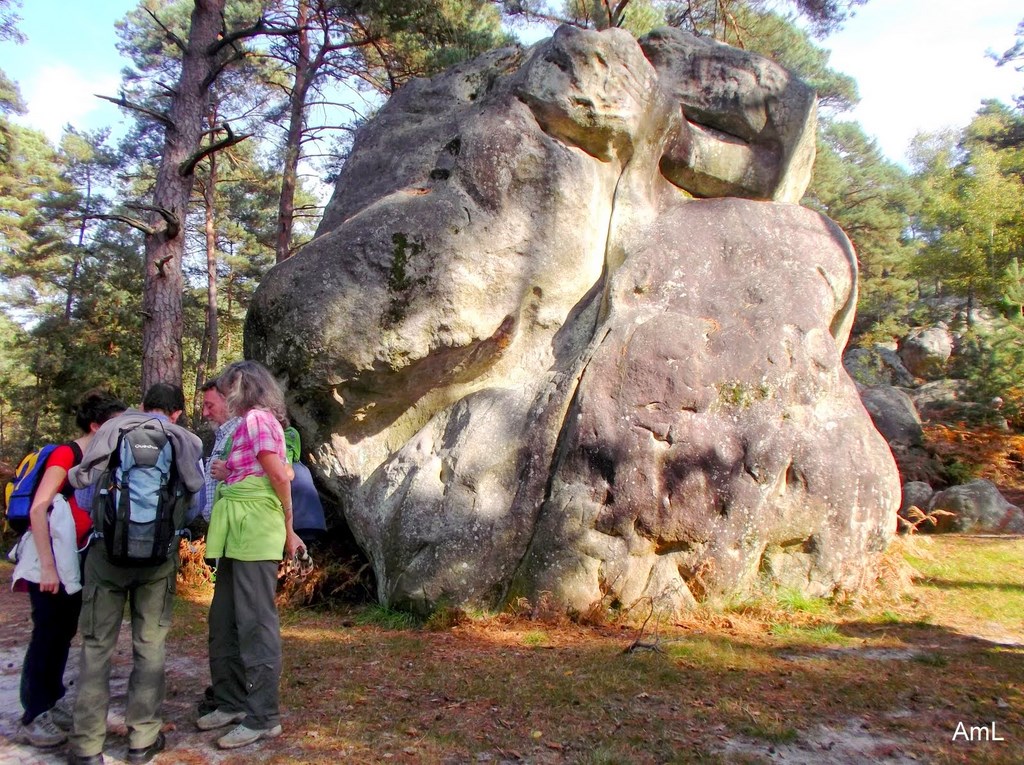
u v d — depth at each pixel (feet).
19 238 111.34
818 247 24.70
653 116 25.38
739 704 14.21
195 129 38.29
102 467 12.05
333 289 22.67
